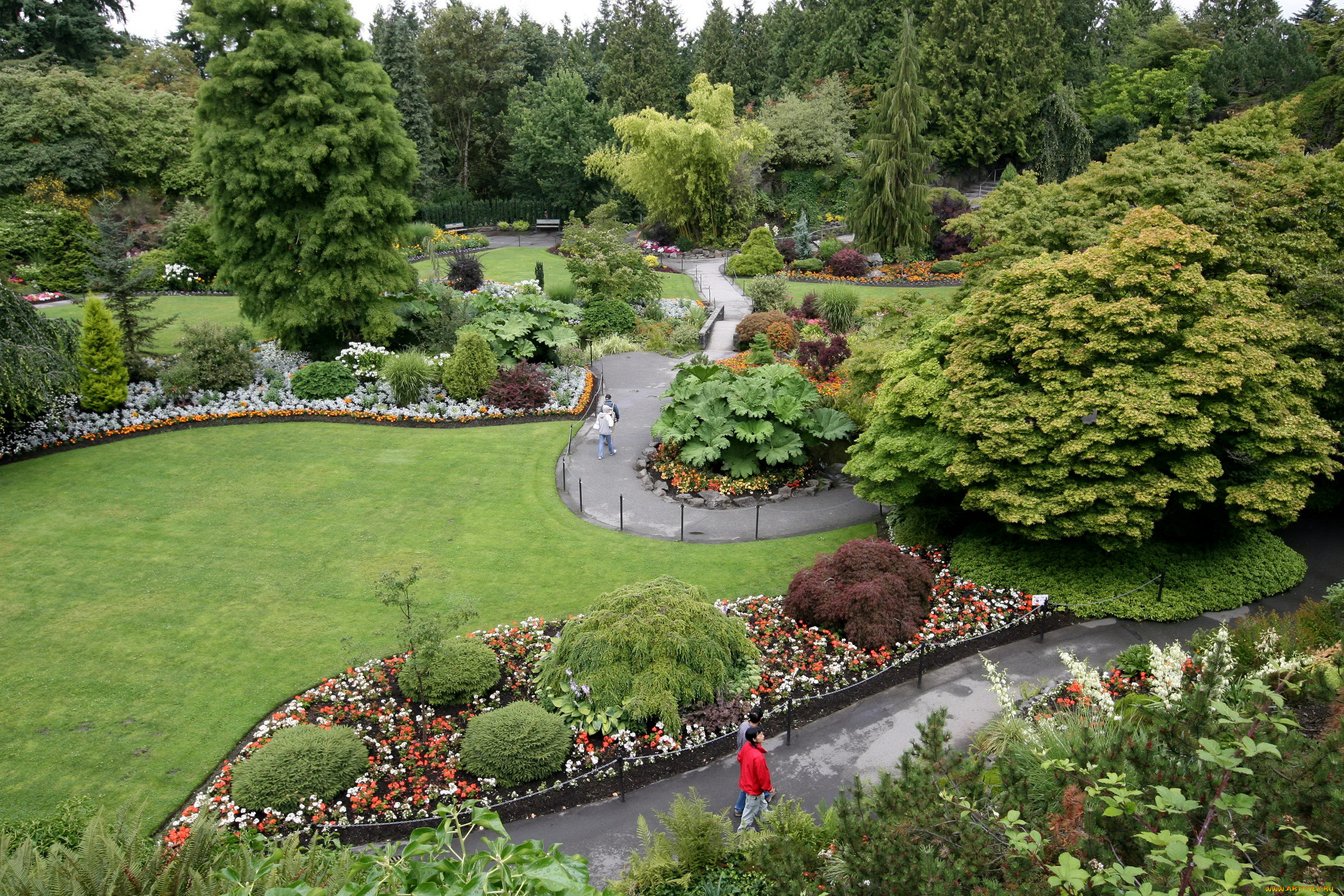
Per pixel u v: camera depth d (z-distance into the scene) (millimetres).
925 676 11406
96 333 20203
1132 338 12125
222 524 15922
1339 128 35875
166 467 18438
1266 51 48188
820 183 53312
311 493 17375
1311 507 16141
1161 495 11586
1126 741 5695
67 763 9805
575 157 55781
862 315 30500
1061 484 12195
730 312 34781
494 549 15305
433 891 3924
